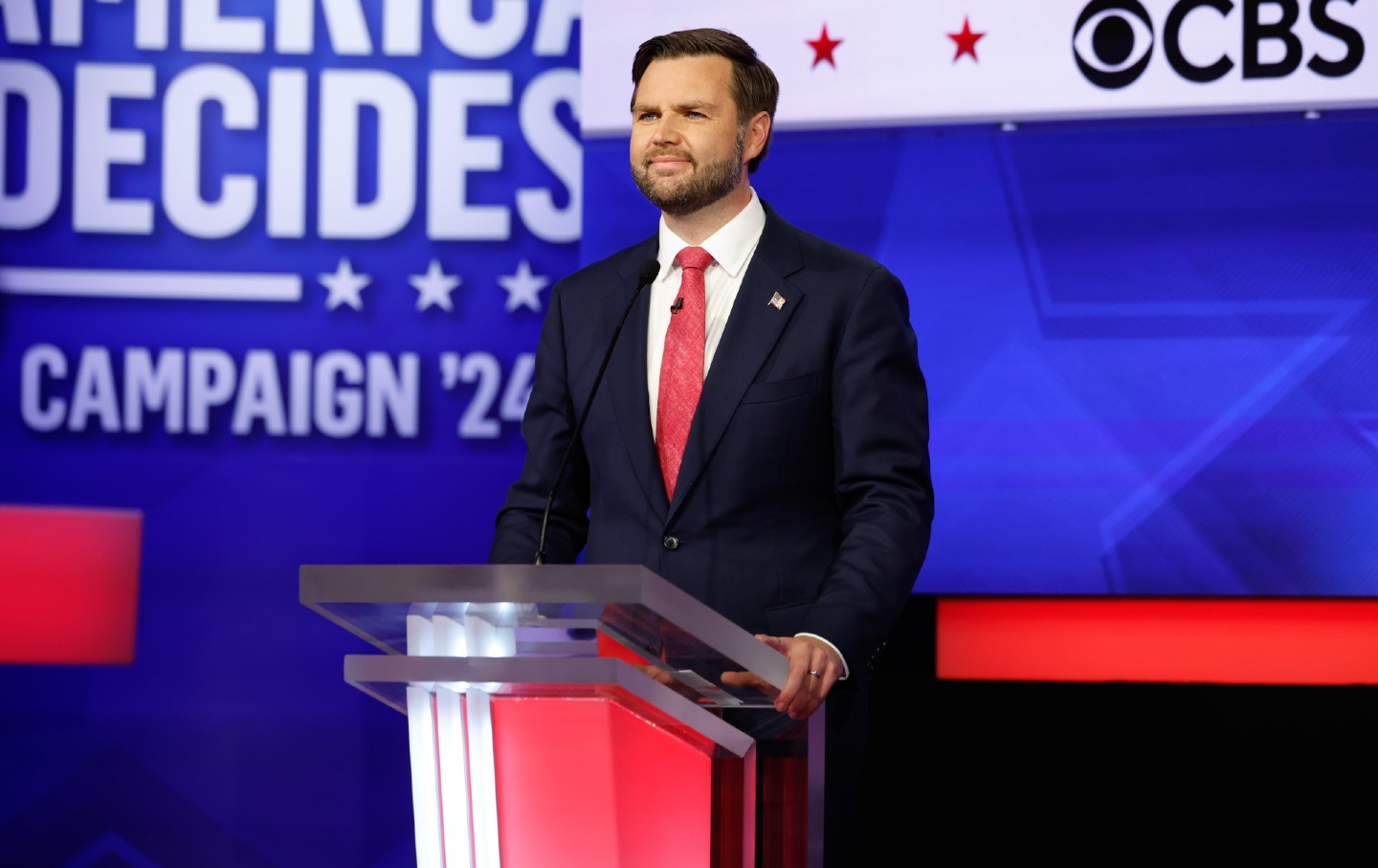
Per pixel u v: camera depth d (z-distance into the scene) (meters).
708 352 5.11
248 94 9.10
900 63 8.53
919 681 8.13
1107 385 8.29
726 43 5.20
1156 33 8.38
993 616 8.27
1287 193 8.23
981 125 8.47
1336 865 7.86
